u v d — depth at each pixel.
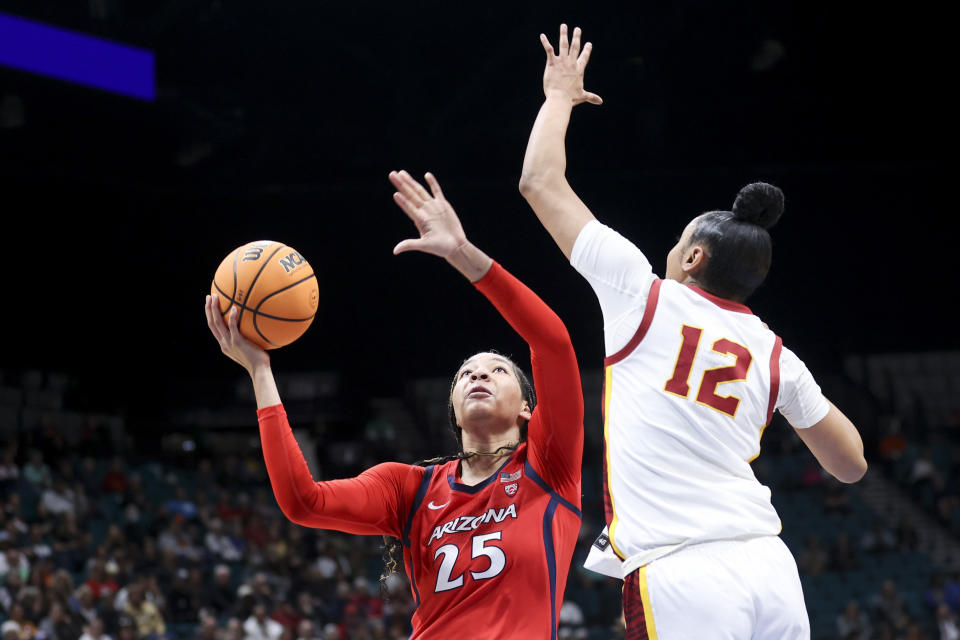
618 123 22.45
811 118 22.52
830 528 19.48
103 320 22.59
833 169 23.08
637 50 20.89
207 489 18.27
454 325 24.12
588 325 23.50
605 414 2.69
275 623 12.89
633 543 2.53
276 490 3.04
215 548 15.20
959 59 21.53
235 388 23.42
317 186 22.70
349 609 14.36
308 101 21.67
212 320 3.13
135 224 22.45
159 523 15.18
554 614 3.10
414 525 3.28
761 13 20.59
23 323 21.55
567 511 3.20
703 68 21.70
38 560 12.45
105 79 18.12
